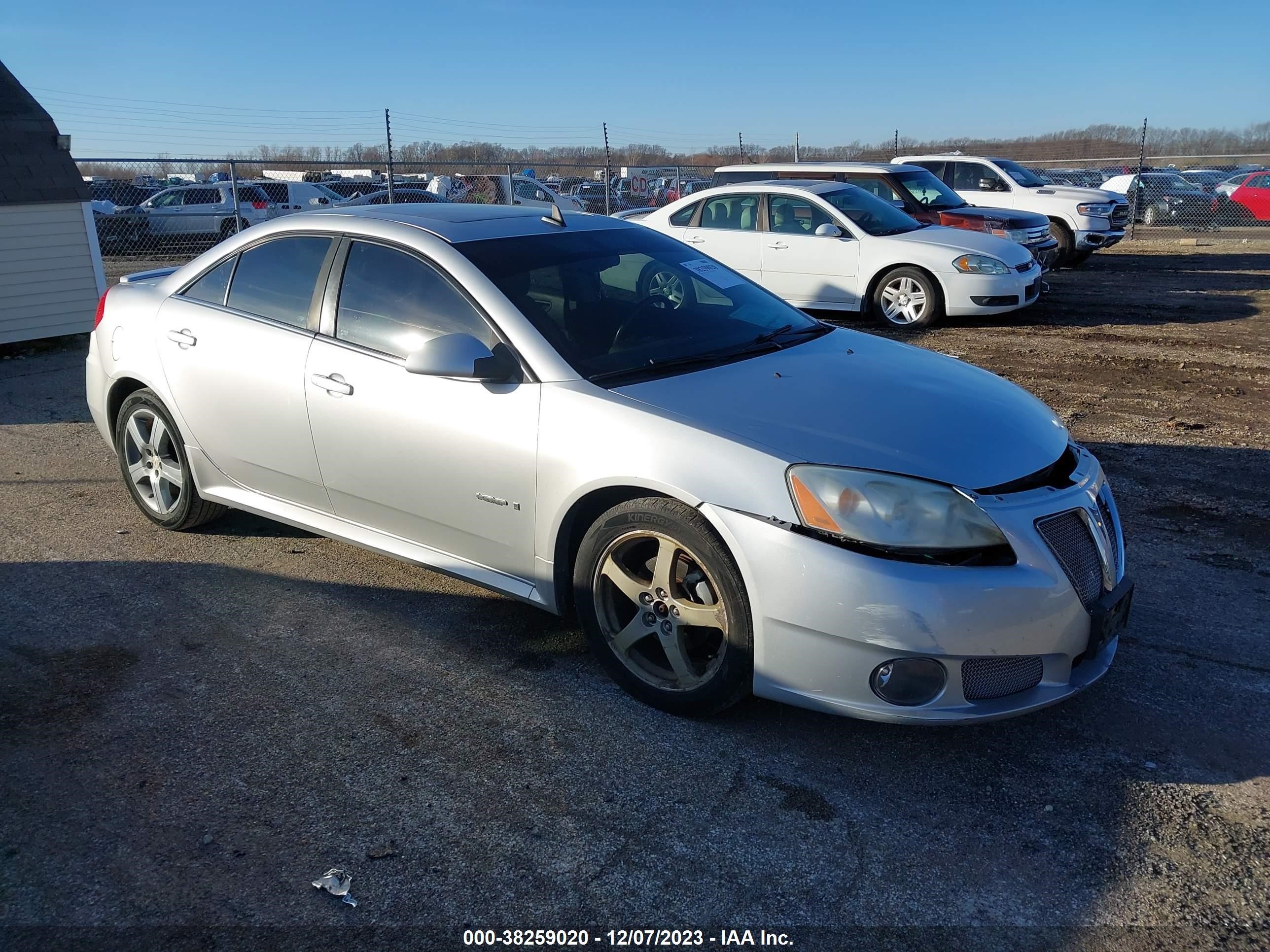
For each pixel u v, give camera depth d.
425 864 2.49
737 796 2.76
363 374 3.64
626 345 3.47
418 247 3.67
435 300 3.58
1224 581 4.12
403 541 3.77
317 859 2.51
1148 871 2.46
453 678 3.40
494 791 2.78
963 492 2.75
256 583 4.17
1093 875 2.45
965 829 2.62
